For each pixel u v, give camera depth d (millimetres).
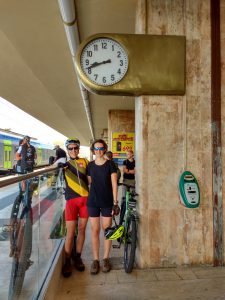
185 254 3582
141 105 3590
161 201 3578
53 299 2711
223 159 3691
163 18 3625
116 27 4793
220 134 3691
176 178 3605
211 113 3682
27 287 2213
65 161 3676
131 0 3988
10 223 1843
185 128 3633
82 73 3447
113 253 4102
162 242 3562
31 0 3959
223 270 3461
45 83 8078
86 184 3512
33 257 2363
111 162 3422
